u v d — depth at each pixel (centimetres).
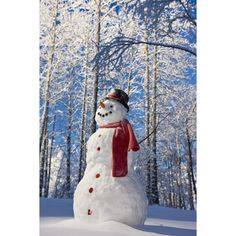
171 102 582
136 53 593
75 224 293
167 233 293
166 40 544
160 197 571
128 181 302
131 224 296
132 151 310
